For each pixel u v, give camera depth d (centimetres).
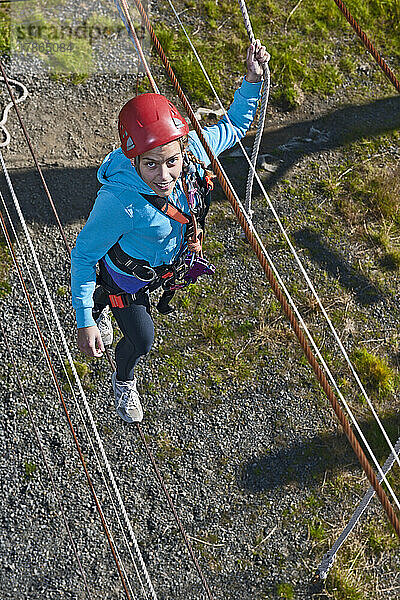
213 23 711
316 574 447
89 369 502
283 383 517
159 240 257
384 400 521
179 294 542
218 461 480
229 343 528
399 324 559
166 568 440
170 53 681
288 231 593
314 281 571
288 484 477
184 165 252
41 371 496
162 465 474
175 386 504
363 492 480
